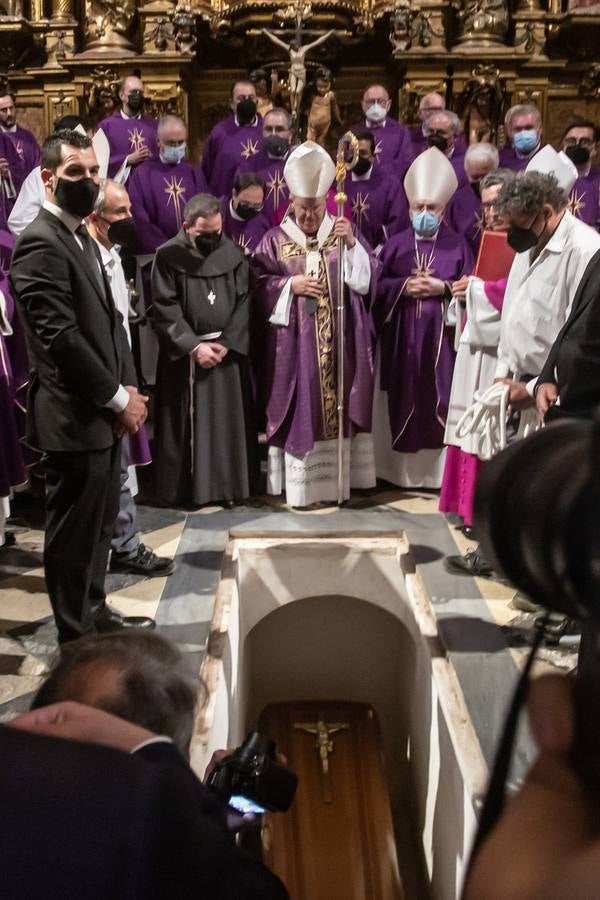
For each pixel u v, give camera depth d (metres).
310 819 4.37
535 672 0.69
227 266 4.78
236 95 6.61
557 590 0.63
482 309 4.15
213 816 0.93
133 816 0.82
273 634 5.12
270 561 4.61
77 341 2.92
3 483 4.27
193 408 4.86
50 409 3.02
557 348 3.02
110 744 0.94
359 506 5.05
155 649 1.39
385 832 4.34
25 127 7.61
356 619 5.09
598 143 6.68
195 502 4.93
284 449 4.97
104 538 3.33
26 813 0.82
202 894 0.82
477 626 3.67
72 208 2.94
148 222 6.00
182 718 1.32
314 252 4.85
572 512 0.63
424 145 6.87
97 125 7.27
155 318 4.79
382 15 7.25
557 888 0.55
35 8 7.42
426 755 3.93
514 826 0.60
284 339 4.84
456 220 5.69
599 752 0.60
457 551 4.39
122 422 3.12
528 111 6.02
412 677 4.55
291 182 4.76
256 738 1.89
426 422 5.16
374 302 5.21
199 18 7.25
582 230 3.50
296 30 6.39
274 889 0.90
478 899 0.58
